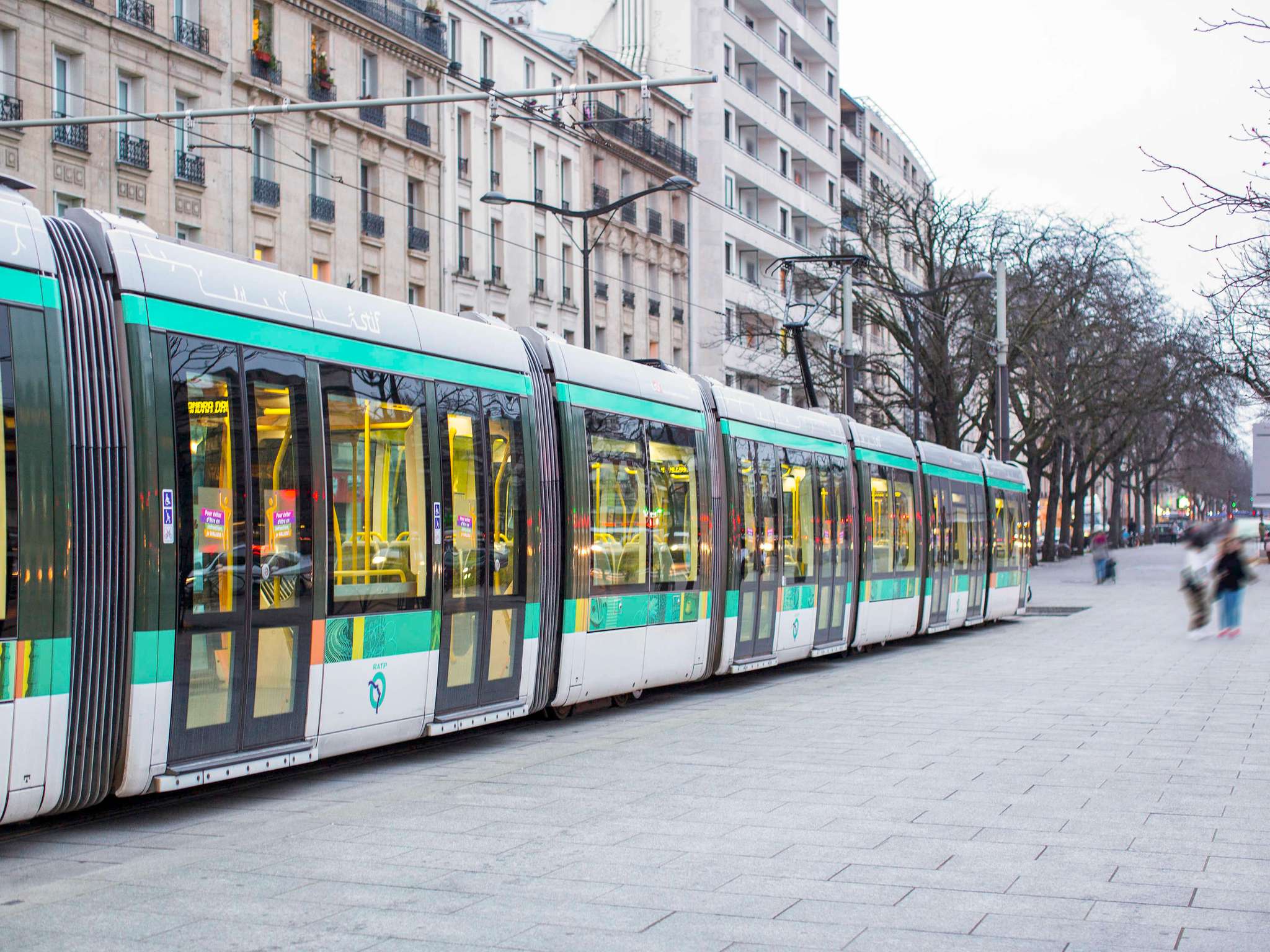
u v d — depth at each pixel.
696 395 17.75
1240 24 10.56
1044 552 77.19
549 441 14.30
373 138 43.34
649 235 61.53
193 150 36.50
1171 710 15.12
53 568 8.31
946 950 6.23
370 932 6.61
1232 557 26.25
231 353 9.86
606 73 58.44
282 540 10.20
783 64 75.25
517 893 7.31
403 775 11.43
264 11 39.28
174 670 9.13
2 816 8.05
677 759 12.00
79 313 8.77
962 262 48.69
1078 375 52.38
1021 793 10.09
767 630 19.30
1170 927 6.57
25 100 31.78
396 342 11.83
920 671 20.73
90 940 6.52
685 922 6.72
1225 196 11.70
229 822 9.43
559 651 14.34
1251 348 35.25
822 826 8.98
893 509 25.22
